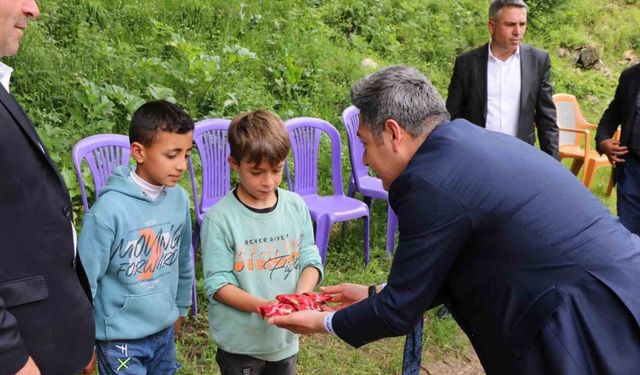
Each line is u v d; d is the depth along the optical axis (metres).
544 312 1.81
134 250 2.34
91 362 2.10
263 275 2.50
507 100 4.08
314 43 6.88
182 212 2.53
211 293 2.41
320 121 4.42
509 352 1.91
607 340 1.80
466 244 1.88
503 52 4.04
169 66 5.24
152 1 6.30
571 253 1.82
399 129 1.94
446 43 8.38
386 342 3.69
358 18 8.08
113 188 2.32
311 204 4.30
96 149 3.28
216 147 3.93
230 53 5.54
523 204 1.83
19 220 1.71
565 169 1.99
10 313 1.66
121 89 4.78
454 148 1.88
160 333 2.50
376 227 4.88
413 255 1.87
